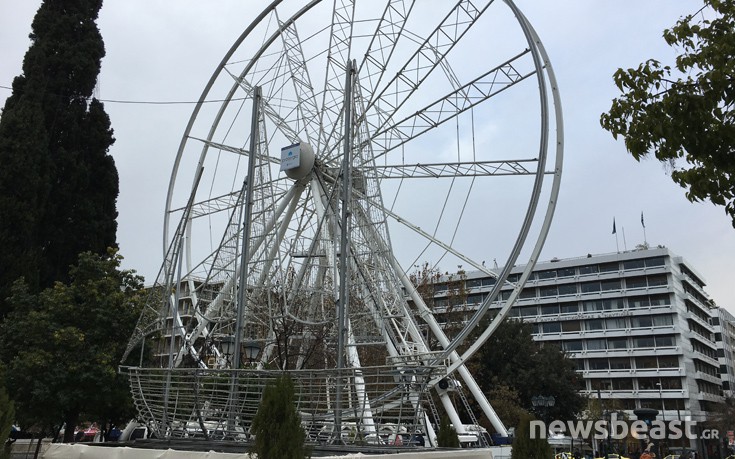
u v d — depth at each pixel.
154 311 26.84
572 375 62.94
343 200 20.70
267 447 12.46
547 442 16.73
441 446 19.19
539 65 25.61
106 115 48.78
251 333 31.02
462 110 28.42
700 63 12.21
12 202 38.94
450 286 55.12
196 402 18.83
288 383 13.21
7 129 41.34
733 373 118.88
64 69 47.78
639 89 12.34
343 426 18.11
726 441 66.44
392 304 25.20
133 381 21.84
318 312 30.27
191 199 26.69
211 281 32.88
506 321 63.47
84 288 33.03
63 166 44.28
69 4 50.56
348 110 22.08
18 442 43.50
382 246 25.05
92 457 17.39
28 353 30.48
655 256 92.75
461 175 29.02
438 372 20.44
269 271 28.67
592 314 94.69
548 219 25.86
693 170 12.06
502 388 55.91
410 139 29.91
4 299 36.97
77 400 30.81
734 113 11.59
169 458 15.31
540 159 24.47
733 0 12.45
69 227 43.59
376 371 18.05
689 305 96.69
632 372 89.12
